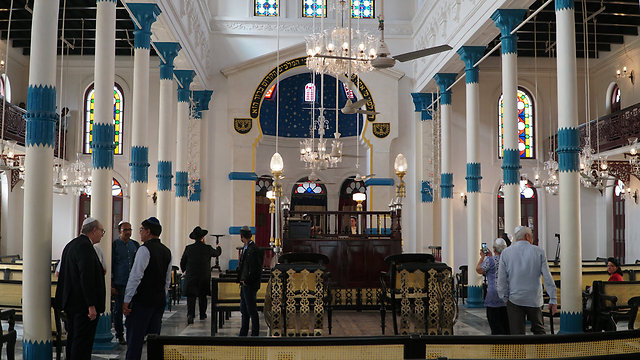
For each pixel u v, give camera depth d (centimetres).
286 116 2395
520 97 2206
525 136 2202
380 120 2094
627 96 1950
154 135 2122
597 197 2186
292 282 854
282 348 398
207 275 1136
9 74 1981
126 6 1146
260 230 2323
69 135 2108
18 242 2023
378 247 1209
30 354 699
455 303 885
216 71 2083
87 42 2027
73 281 636
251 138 2069
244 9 2103
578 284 954
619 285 929
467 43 1479
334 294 1198
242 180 2052
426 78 1930
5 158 1541
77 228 2119
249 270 893
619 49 1981
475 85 1495
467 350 406
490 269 832
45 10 720
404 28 2122
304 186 2406
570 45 980
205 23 1966
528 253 698
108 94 920
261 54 2094
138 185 1142
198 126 2048
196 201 2033
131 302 672
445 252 1727
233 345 397
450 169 1739
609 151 1800
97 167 905
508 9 1243
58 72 2125
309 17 2117
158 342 395
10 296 877
